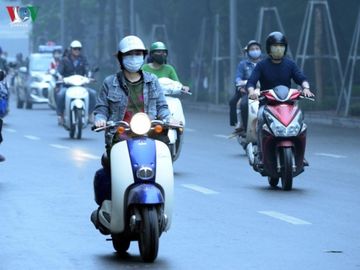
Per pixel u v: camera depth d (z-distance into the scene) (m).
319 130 67.62
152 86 23.73
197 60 114.81
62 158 47.12
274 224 27.69
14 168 42.56
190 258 22.97
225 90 104.75
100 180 23.31
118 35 159.50
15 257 23.30
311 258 22.84
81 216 29.33
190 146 54.59
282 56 36.03
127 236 23.00
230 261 22.58
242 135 45.97
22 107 105.56
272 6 99.69
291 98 35.03
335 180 38.31
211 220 28.45
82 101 59.88
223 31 105.88
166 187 22.34
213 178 39.12
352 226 27.34
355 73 100.00
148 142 22.58
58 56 90.94
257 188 35.91
